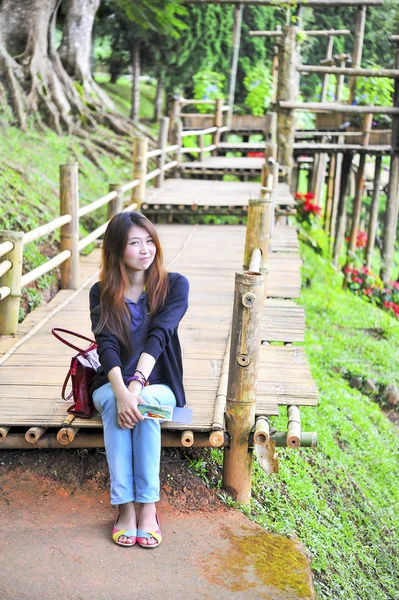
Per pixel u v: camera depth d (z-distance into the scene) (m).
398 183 12.64
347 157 13.28
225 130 14.52
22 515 3.62
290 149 12.01
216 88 14.62
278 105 11.87
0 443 3.92
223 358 4.97
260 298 3.80
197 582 3.21
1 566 3.20
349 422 7.03
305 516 4.60
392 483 6.48
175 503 3.89
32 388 4.39
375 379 8.37
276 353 5.10
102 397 3.56
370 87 12.95
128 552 3.38
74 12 12.33
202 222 11.59
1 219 7.45
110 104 12.95
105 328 3.60
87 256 8.03
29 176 9.02
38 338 5.39
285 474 5.04
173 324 3.65
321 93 15.85
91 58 15.91
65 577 3.16
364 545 5.17
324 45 17.39
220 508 3.93
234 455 4.00
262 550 3.54
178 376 3.75
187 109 16.38
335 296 11.38
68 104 11.69
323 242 12.38
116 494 3.41
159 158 11.05
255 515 4.04
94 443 3.88
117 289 3.61
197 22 14.73
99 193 10.13
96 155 11.17
